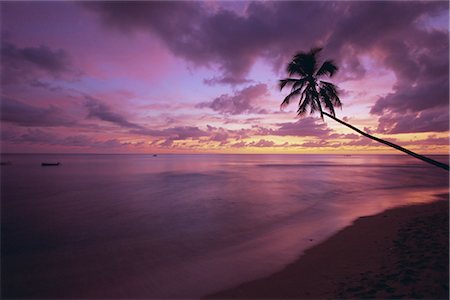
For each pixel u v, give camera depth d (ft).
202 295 22.15
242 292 22.06
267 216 50.29
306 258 28.30
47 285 24.80
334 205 59.21
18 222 47.80
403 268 22.89
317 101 46.80
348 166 262.26
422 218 41.70
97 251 33.42
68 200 70.18
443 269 21.99
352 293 19.69
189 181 118.11
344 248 30.19
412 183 104.53
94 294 23.07
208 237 38.29
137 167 246.06
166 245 35.19
